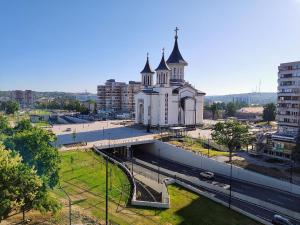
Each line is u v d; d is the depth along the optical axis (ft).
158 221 154.10
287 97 355.36
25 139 145.28
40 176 132.05
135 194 184.14
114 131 428.15
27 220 125.18
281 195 211.61
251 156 299.79
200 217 166.81
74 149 294.25
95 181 205.16
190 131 437.99
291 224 160.04
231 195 209.67
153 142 354.54
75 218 138.41
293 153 249.75
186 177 245.65
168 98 456.86
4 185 104.42
